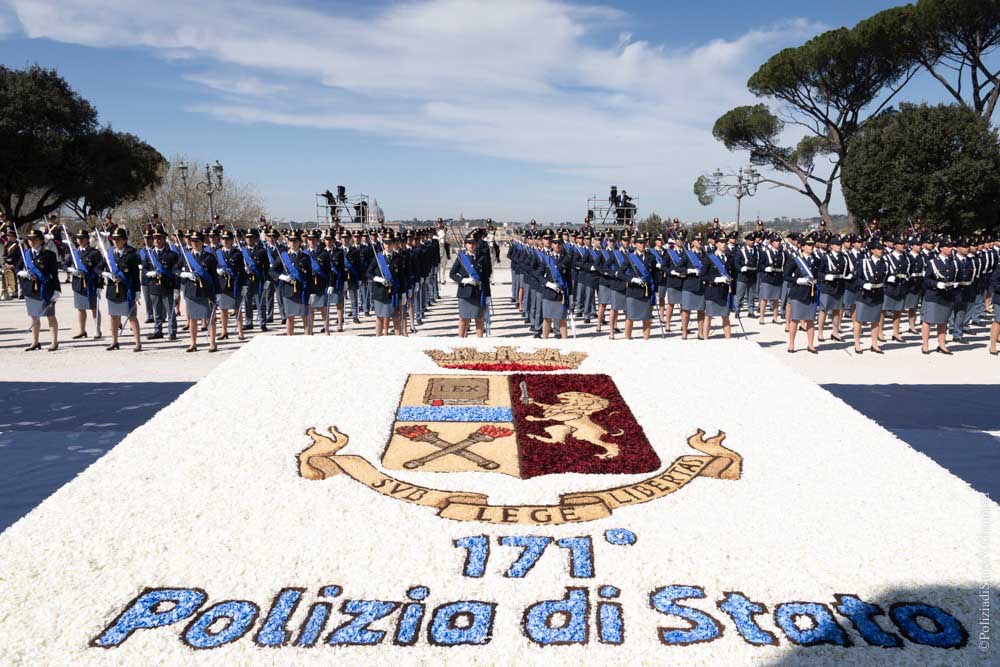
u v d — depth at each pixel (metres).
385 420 5.92
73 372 9.61
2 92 33.44
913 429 6.99
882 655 3.13
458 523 4.23
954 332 13.09
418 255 14.82
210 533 4.09
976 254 14.28
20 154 34.22
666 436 5.69
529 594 3.54
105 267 12.30
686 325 13.23
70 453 6.07
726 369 7.48
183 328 14.12
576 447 5.41
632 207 25.28
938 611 3.42
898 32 29.86
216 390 6.62
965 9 27.62
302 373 7.16
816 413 6.24
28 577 3.60
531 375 7.22
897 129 27.91
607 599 3.50
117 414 7.41
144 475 4.84
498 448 5.43
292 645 3.17
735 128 36.75
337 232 16.95
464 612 3.39
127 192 39.41
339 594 3.53
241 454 5.21
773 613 3.40
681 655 3.13
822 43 31.53
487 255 11.00
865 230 27.56
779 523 4.27
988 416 7.54
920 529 4.22
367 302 16.36
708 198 38.94
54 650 3.10
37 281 11.09
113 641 3.16
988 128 27.11
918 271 13.30
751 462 5.22
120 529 4.10
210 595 3.50
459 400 6.52
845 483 4.86
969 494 4.72
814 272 12.62
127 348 11.73
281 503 4.46
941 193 26.23
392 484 4.77
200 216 41.97
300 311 11.64
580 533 4.13
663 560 3.84
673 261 13.45
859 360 11.02
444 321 15.73
